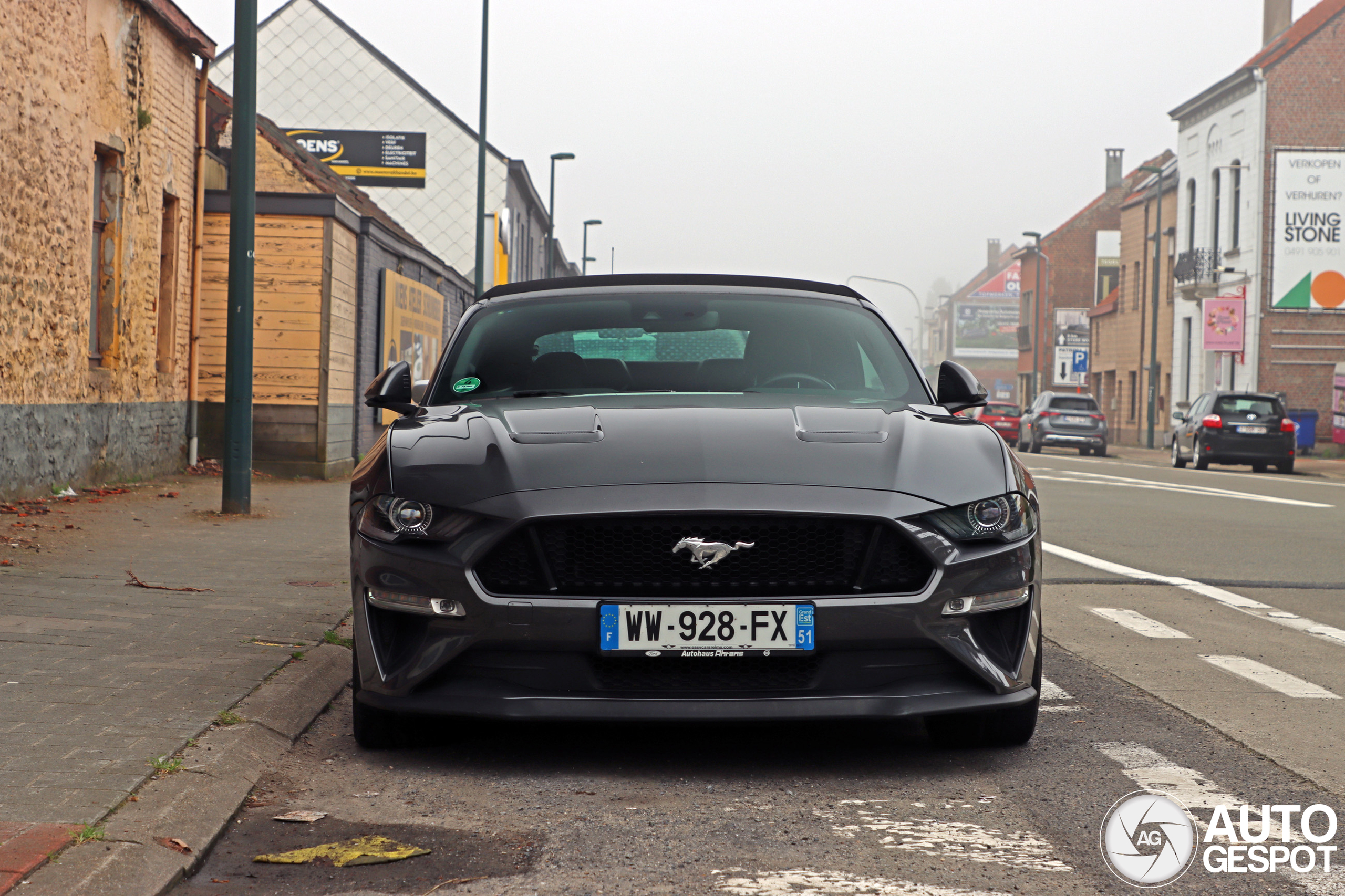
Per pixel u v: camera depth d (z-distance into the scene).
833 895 3.11
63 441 12.10
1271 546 11.65
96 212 13.39
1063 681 5.83
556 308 5.71
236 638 5.93
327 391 16.95
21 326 11.12
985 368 126.31
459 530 4.10
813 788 4.07
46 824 3.33
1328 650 6.70
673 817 3.73
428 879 3.21
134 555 8.55
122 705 4.59
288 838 3.52
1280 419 28.53
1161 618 7.68
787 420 4.56
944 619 4.10
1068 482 21.48
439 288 26.48
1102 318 58.34
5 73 10.72
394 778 4.12
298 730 4.61
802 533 4.07
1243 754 4.54
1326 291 38.94
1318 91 39.00
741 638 3.99
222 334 16.81
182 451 15.98
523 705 4.02
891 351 5.56
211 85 20.31
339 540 10.02
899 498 4.13
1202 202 44.03
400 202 41.78
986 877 3.25
